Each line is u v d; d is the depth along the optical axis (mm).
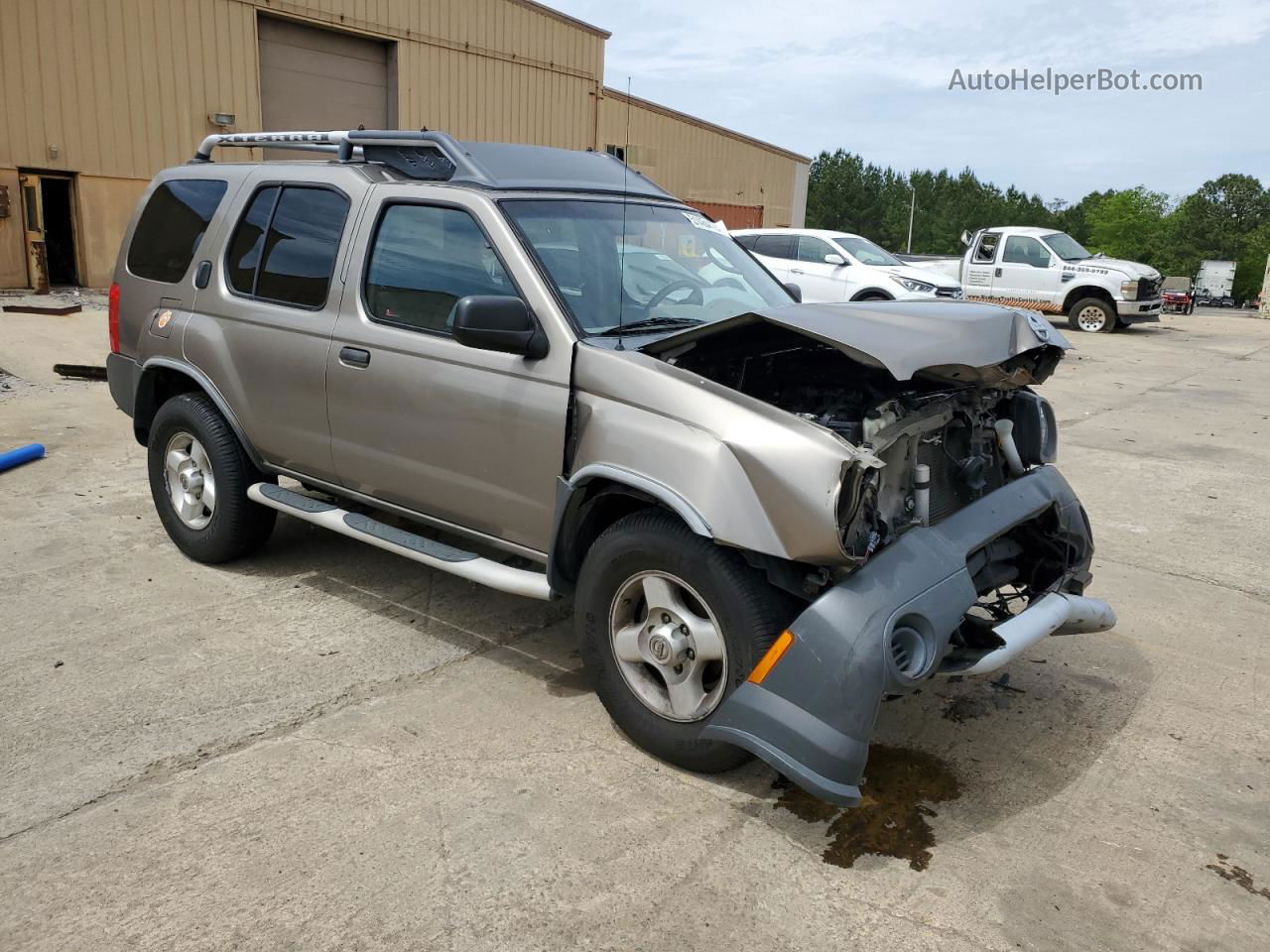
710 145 29562
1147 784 3305
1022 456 3873
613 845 2883
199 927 2508
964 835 2996
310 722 3520
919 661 2881
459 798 3084
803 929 2566
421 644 4199
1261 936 2594
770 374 3580
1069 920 2633
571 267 3705
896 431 3156
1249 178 119125
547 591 3547
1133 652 4371
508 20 21641
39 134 14922
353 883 2689
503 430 3605
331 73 18844
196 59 16578
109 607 4473
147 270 5152
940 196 117438
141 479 6484
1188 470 7723
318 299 4285
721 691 3061
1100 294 18781
